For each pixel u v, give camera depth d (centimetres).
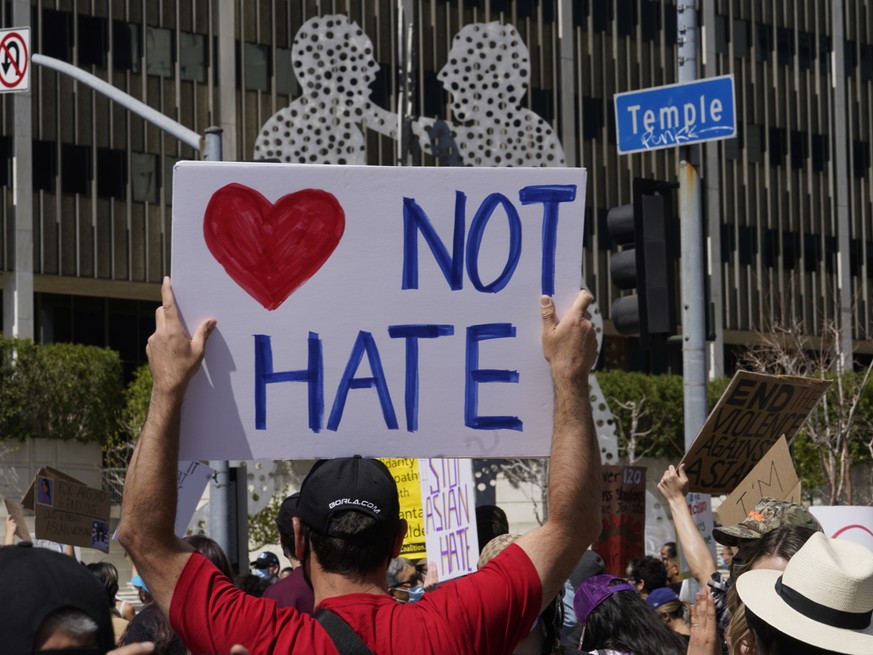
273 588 948
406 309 525
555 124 7419
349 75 2142
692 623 717
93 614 362
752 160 8181
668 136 1550
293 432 519
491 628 477
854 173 8662
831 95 8619
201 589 483
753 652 624
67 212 6103
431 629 473
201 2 6506
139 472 487
